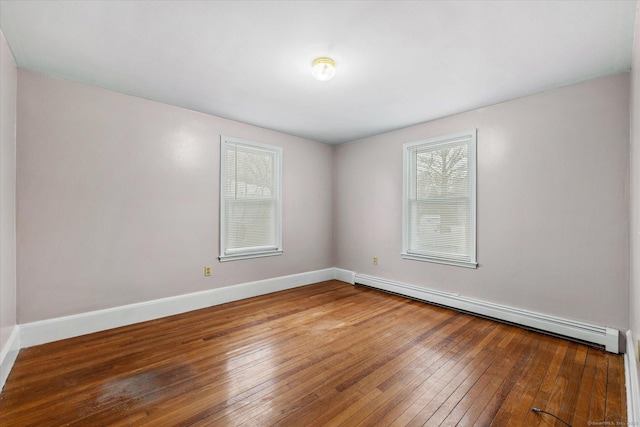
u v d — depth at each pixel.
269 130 3.97
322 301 3.60
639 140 1.67
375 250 4.22
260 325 2.82
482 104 3.02
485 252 3.08
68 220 2.50
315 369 2.02
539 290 2.71
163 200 3.05
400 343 2.43
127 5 1.60
